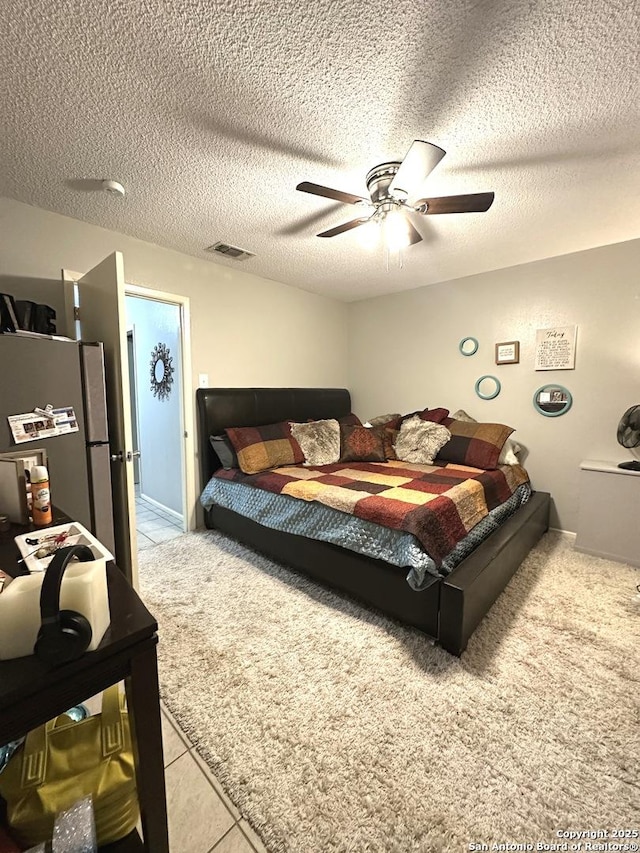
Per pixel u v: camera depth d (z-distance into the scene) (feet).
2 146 5.47
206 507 10.57
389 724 4.45
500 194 6.86
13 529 4.15
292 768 3.93
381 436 11.48
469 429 10.81
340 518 7.09
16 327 5.86
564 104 4.71
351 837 3.32
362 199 5.94
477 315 11.59
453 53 3.98
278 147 5.58
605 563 8.69
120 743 3.11
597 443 9.76
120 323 6.32
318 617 6.59
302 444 10.73
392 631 6.19
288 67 4.15
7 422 5.38
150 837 2.64
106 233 8.35
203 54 3.97
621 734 4.32
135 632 2.40
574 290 9.82
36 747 3.03
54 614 2.08
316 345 13.96
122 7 3.49
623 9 3.50
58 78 4.25
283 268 11.04
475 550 6.78
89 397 6.23
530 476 10.88
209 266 10.50
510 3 3.45
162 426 12.44
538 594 7.31
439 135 5.30
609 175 6.25
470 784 3.77
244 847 3.26
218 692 4.93
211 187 6.66
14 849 2.49
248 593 7.39
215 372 10.90
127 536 6.86
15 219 7.07
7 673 2.09
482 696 4.85
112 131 5.19
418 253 9.80
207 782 3.82
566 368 10.05
